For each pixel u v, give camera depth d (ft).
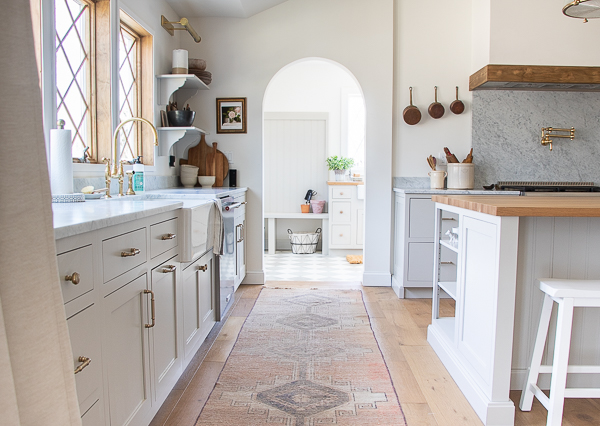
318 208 19.97
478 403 6.46
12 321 2.52
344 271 16.40
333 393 7.14
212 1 12.17
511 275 5.99
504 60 12.39
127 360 4.95
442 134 13.75
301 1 13.44
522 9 12.33
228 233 10.42
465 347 7.32
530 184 13.70
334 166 19.75
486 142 13.65
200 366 8.14
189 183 13.20
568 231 6.69
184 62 11.94
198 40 12.74
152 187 11.32
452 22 13.53
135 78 11.16
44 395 2.67
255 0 12.56
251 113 13.71
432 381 7.59
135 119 7.82
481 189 13.52
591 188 13.25
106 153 8.80
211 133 13.83
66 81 7.86
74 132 8.12
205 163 13.73
